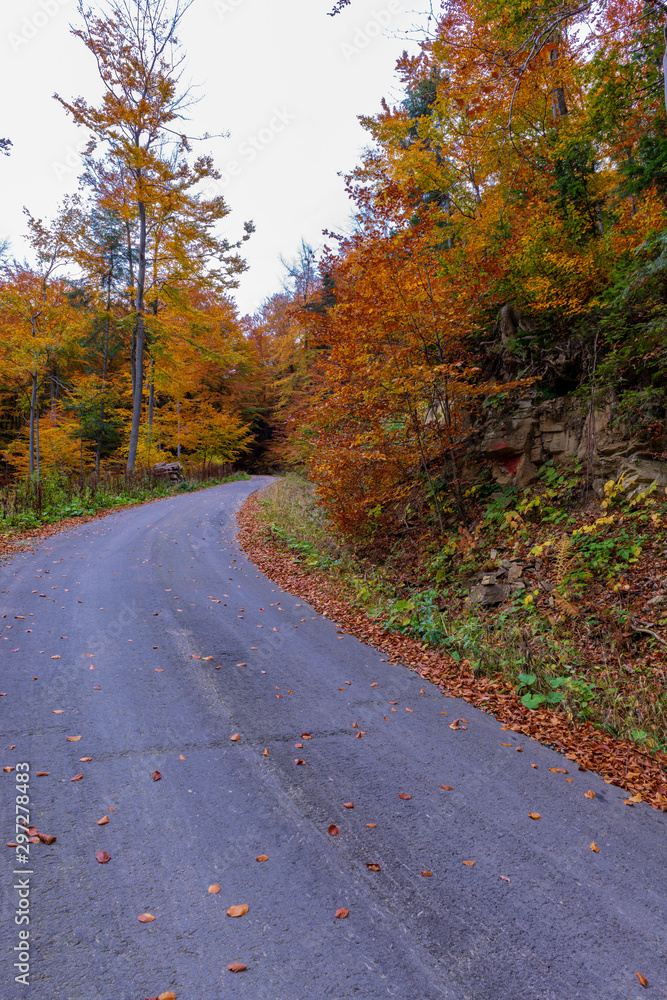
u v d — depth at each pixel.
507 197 9.45
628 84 7.72
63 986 2.05
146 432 28.06
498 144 9.00
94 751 3.80
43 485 16.05
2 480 26.81
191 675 5.24
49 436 25.34
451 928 2.46
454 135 9.45
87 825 3.02
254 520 15.14
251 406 38.50
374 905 2.57
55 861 2.72
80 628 6.29
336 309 9.08
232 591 8.45
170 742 3.99
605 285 8.09
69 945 2.23
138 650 5.77
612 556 6.92
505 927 2.48
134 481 21.41
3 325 18.38
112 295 25.89
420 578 8.80
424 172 9.79
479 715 4.82
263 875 2.73
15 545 10.88
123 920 2.39
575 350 9.23
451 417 9.45
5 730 3.98
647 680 5.11
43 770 3.52
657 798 3.63
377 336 8.83
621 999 2.13
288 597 8.40
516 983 2.19
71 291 24.08
